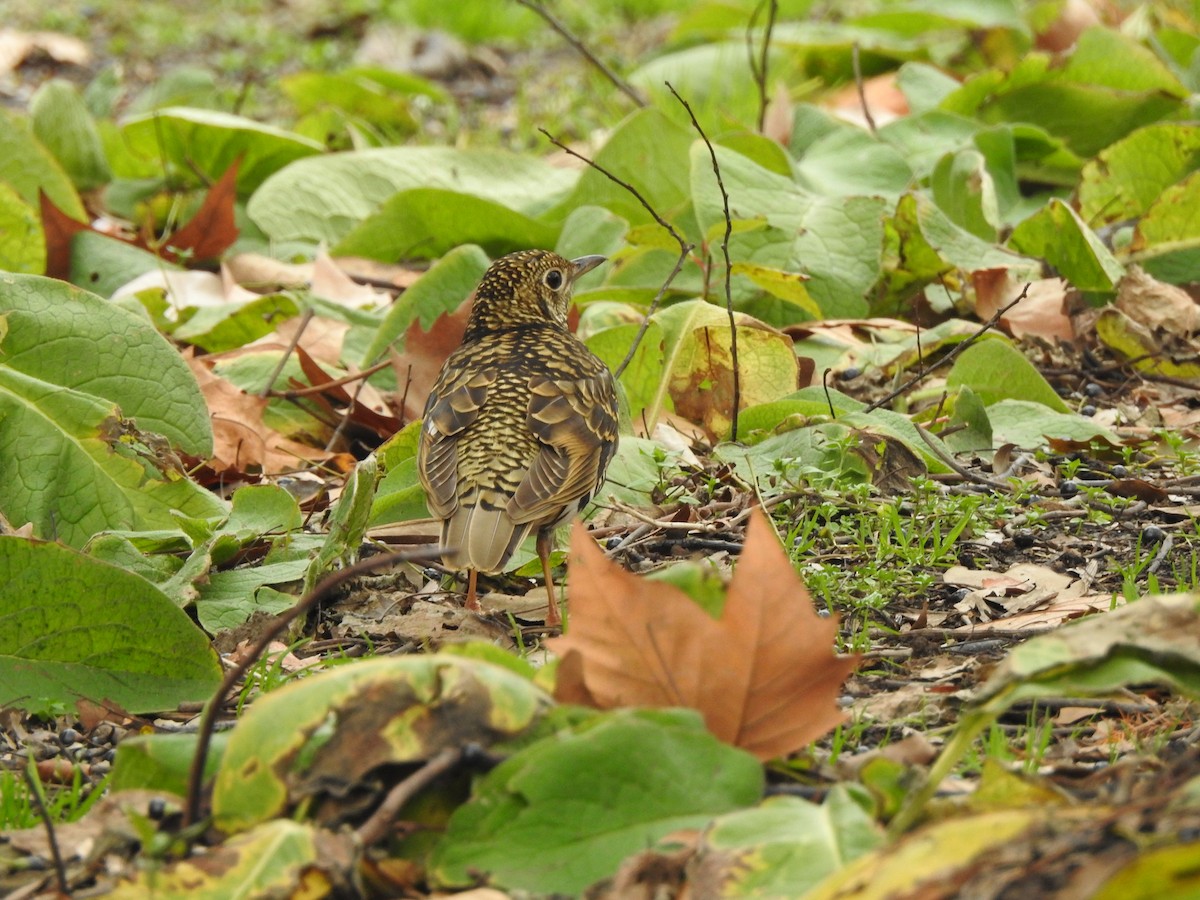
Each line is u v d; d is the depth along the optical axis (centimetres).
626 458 1152
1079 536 1080
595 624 671
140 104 2439
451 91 2844
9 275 1108
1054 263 1569
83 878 647
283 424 1362
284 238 1847
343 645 967
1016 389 1287
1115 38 1953
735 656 666
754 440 1228
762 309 1500
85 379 1107
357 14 3331
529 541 1091
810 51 2367
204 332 1535
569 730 650
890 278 1553
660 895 595
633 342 1277
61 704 869
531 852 617
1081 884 500
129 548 1022
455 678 652
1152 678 611
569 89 2662
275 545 1072
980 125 1919
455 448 1013
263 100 2847
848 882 535
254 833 604
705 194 1477
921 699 816
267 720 637
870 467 1143
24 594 880
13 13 3381
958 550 1061
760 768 637
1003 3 2436
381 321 1530
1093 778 684
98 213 2084
